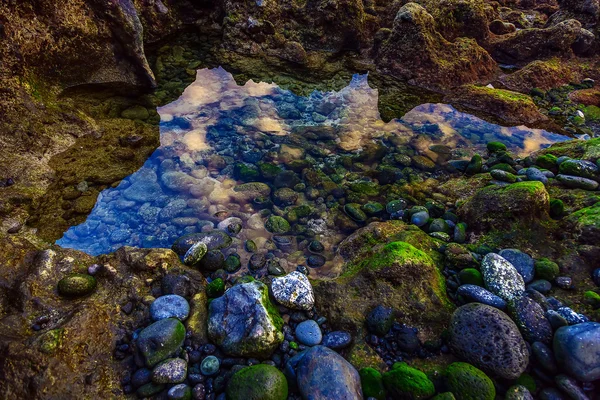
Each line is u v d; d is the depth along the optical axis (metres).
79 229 4.01
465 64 7.62
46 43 5.34
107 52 6.10
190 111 6.11
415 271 3.40
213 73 7.36
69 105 5.42
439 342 3.03
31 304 2.92
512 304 3.03
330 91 7.23
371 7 8.86
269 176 4.93
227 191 4.67
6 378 2.44
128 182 4.66
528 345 2.81
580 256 3.53
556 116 6.84
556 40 8.27
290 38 8.46
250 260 3.83
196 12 8.88
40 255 3.30
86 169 4.64
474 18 8.38
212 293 3.36
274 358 2.91
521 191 3.89
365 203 4.69
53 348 2.57
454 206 4.61
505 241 3.82
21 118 4.73
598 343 2.50
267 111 6.38
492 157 5.47
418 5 7.77
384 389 2.67
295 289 3.29
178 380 2.67
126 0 5.91
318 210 4.57
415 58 7.62
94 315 2.90
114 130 5.32
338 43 8.52
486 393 2.49
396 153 5.62
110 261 3.49
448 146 5.84
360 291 3.38
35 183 4.24
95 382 2.62
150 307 3.12
